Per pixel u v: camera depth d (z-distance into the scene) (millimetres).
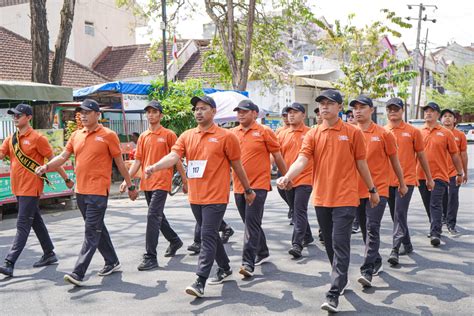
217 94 16297
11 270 5914
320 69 29812
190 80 17438
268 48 21188
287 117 8281
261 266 6184
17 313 4699
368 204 5465
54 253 6523
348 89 26469
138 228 8875
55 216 10648
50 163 5688
